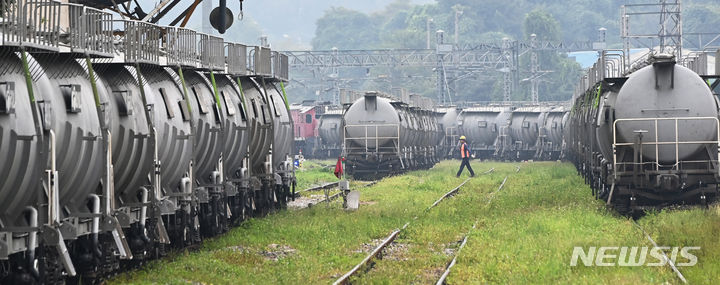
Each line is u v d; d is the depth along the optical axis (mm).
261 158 75625
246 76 75125
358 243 62250
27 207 35562
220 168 62469
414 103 173375
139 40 48969
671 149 70875
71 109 38188
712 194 71875
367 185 122125
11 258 36281
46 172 35562
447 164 199125
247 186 69812
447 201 95000
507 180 128875
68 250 41531
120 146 44312
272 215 77188
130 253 43281
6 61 34875
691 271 45281
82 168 39594
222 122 61844
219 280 46062
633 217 73562
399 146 137250
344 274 49406
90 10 44250
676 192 72312
